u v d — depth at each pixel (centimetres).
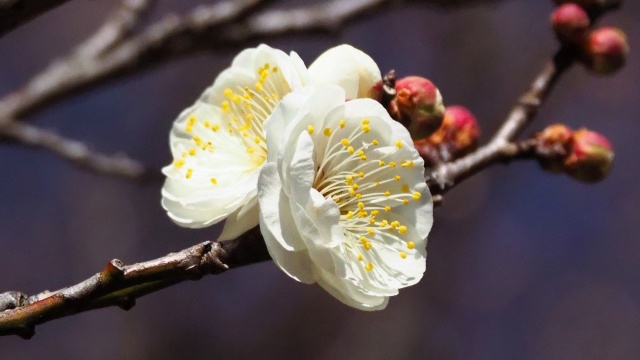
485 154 30
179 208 27
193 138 28
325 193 27
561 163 30
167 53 37
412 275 27
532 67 64
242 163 28
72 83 37
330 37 37
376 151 27
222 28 36
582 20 31
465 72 64
